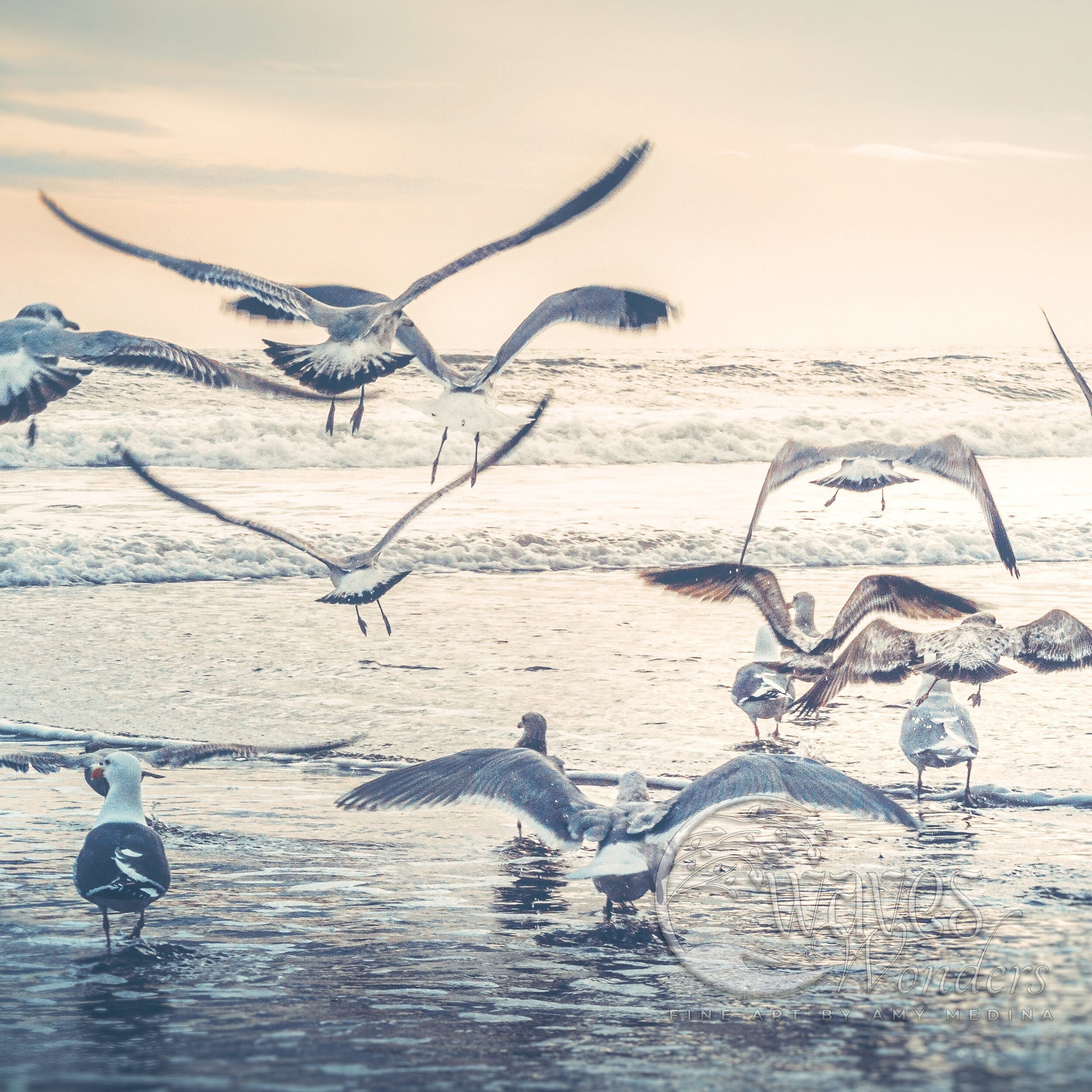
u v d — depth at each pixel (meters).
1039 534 28.06
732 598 10.96
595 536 27.41
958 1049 7.73
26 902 10.20
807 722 15.87
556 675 17.78
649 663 18.48
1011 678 17.67
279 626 20.45
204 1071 7.46
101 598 22.34
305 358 8.88
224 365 8.49
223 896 10.45
